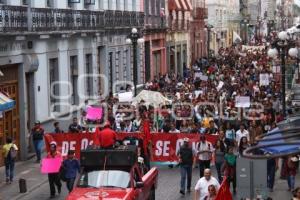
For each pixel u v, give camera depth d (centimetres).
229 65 9675
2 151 3903
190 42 12094
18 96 4419
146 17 8594
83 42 5838
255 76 7594
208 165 3372
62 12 5134
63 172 3122
